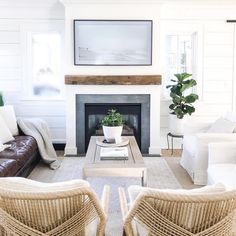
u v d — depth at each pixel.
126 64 5.63
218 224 1.87
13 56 6.00
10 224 1.90
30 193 1.79
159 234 1.89
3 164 3.48
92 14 5.52
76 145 5.74
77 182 1.92
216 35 6.04
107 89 5.64
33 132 5.03
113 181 4.40
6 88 6.07
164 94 6.20
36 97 6.11
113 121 4.19
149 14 5.55
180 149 6.18
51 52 6.14
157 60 5.62
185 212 1.82
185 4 5.82
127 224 1.92
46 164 5.11
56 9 5.91
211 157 3.71
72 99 5.65
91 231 2.12
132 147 4.07
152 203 1.83
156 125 5.71
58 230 1.90
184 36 6.19
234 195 1.80
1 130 4.50
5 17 5.91
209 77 6.14
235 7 5.93
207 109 6.20
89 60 5.61
